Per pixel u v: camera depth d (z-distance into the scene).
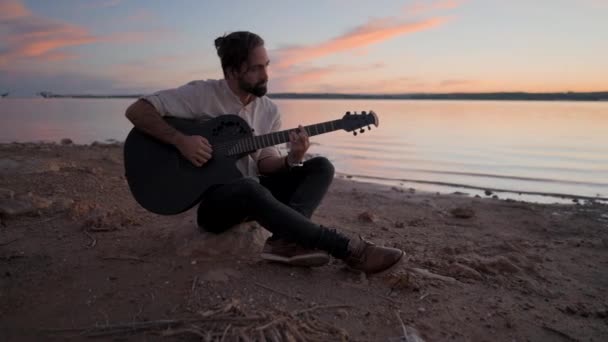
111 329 1.98
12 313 2.11
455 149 11.79
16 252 2.87
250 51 2.58
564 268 3.17
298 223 2.43
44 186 4.62
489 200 5.79
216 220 2.69
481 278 2.79
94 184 4.97
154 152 2.74
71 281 2.45
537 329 2.22
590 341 2.13
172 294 2.29
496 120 24.64
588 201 6.08
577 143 12.72
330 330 2.01
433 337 2.07
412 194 6.19
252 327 1.96
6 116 26.39
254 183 2.46
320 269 2.69
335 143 13.71
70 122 21.23
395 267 2.50
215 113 2.80
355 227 4.06
